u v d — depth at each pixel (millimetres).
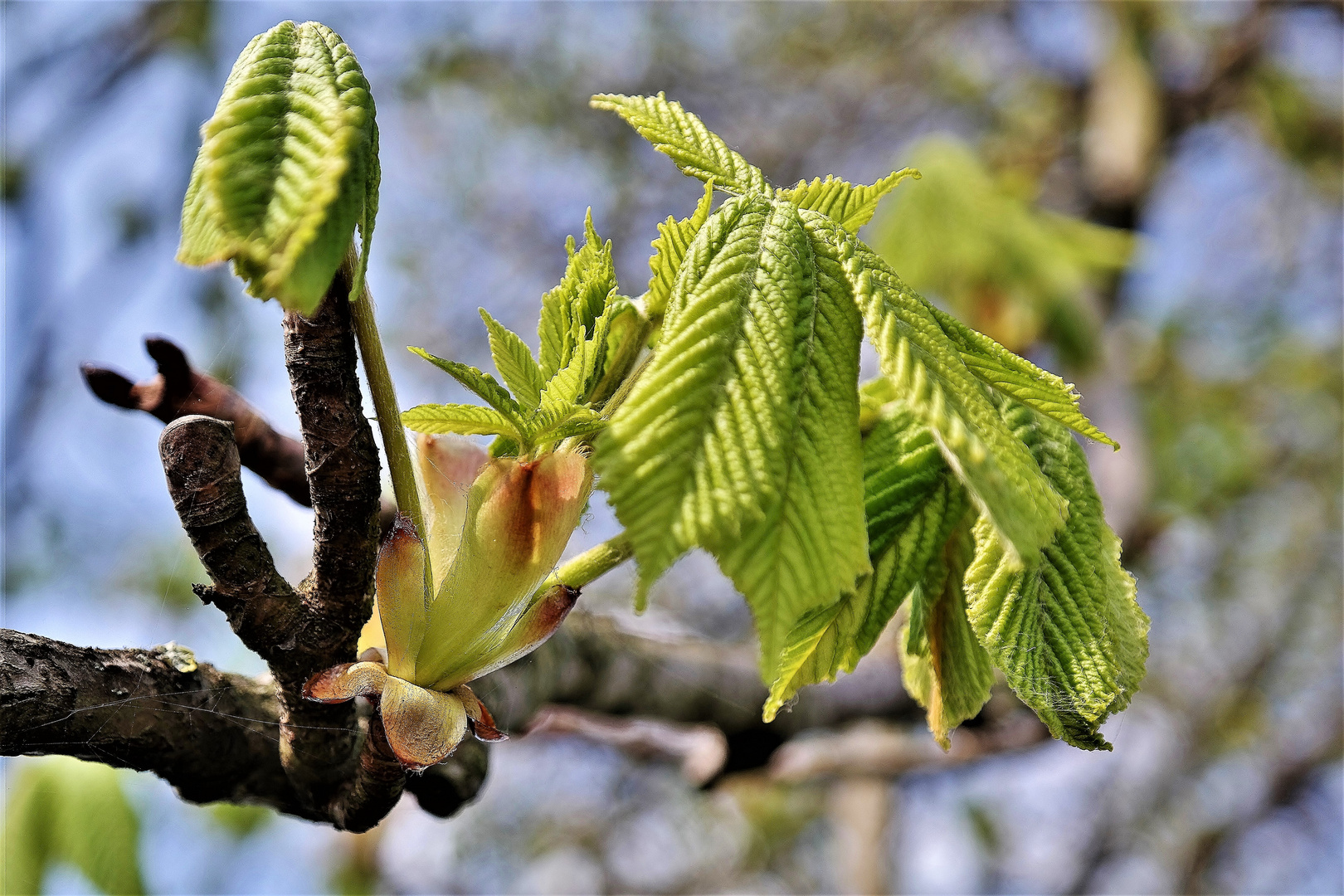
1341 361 3396
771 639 610
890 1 3207
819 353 631
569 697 842
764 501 615
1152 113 2004
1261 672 3412
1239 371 3348
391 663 663
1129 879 3639
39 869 827
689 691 887
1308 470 3496
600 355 668
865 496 688
